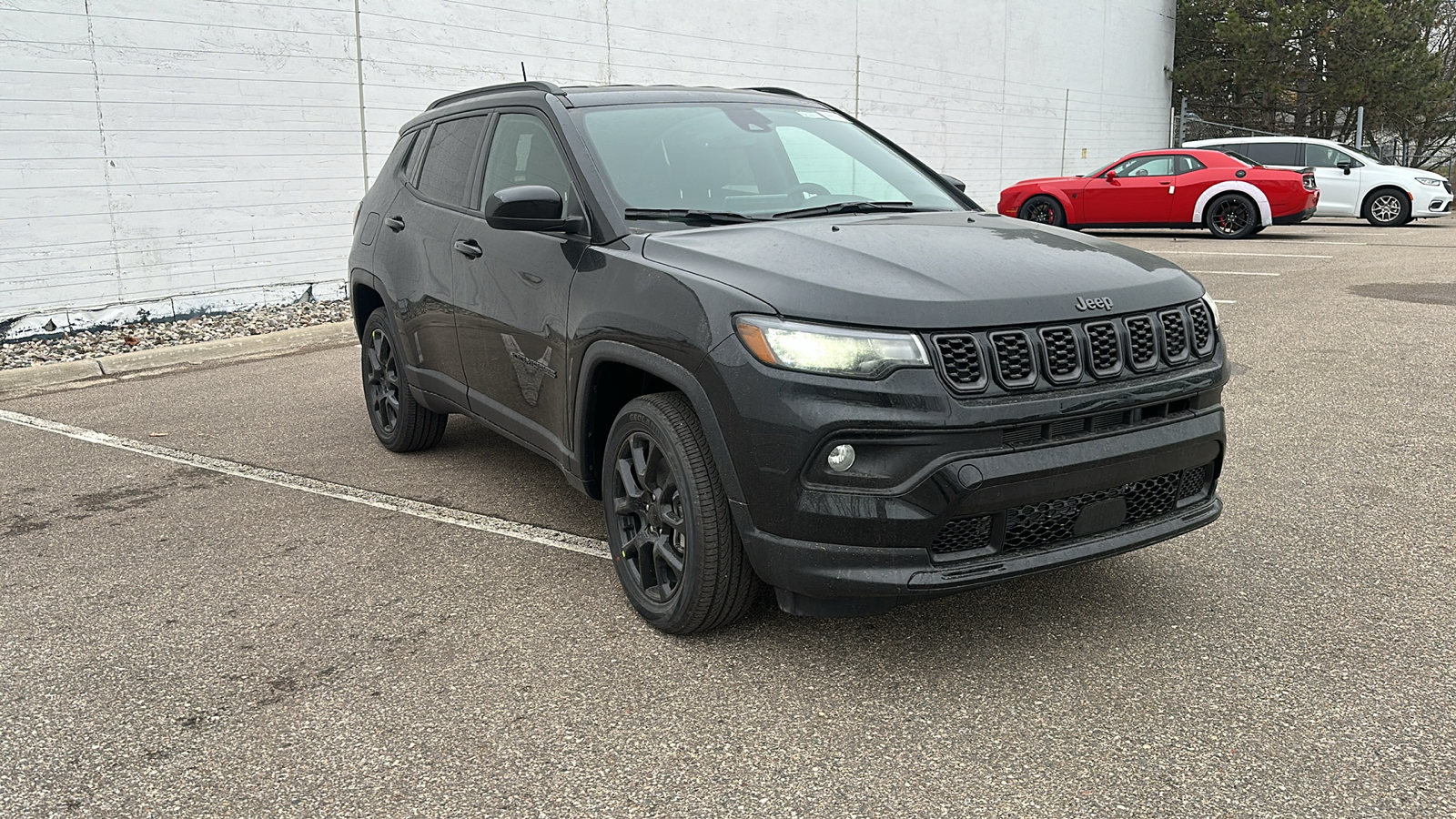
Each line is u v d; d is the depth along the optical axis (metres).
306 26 10.61
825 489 2.73
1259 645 3.07
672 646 3.18
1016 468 2.69
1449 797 2.31
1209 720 2.66
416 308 4.82
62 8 8.91
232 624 3.41
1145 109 28.45
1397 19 29.69
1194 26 30.22
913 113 19.45
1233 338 7.96
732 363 2.82
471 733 2.70
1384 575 3.55
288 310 10.54
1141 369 2.92
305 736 2.70
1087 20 24.77
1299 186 16.41
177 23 9.66
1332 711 2.69
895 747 2.58
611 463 3.42
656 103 4.10
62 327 9.17
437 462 5.32
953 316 2.70
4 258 8.79
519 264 3.88
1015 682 2.90
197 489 4.95
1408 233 16.88
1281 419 5.64
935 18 19.69
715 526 3.01
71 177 9.12
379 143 11.39
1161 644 3.09
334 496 4.79
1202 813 2.28
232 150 10.19
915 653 3.09
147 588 3.74
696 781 2.46
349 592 3.67
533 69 12.82
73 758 2.63
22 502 4.80
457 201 4.58
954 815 2.30
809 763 2.53
